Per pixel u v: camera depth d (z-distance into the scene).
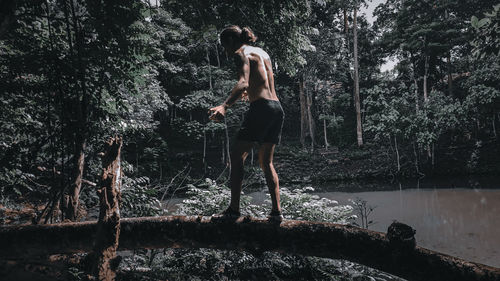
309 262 3.92
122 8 3.32
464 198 12.27
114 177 1.99
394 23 28.14
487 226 8.19
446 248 6.71
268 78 2.07
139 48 3.50
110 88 3.78
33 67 3.30
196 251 3.91
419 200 12.45
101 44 3.45
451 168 19.12
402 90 24.05
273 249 1.95
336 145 28.06
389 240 1.72
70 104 3.65
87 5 3.30
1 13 2.55
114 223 1.88
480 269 1.52
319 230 1.88
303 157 24.55
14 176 4.27
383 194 14.38
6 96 3.51
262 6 5.18
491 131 21.23
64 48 3.70
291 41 5.80
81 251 2.31
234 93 1.83
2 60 3.31
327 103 29.14
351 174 20.84
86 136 3.83
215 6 4.99
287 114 31.09
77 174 3.71
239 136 1.97
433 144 19.89
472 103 19.22
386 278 4.09
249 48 2.09
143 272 3.23
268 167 2.07
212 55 25.58
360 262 1.83
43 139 3.73
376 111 22.44
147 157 11.38
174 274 3.39
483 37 6.59
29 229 2.27
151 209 4.53
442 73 27.17
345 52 29.56
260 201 11.04
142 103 9.14
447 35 22.84
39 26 3.69
